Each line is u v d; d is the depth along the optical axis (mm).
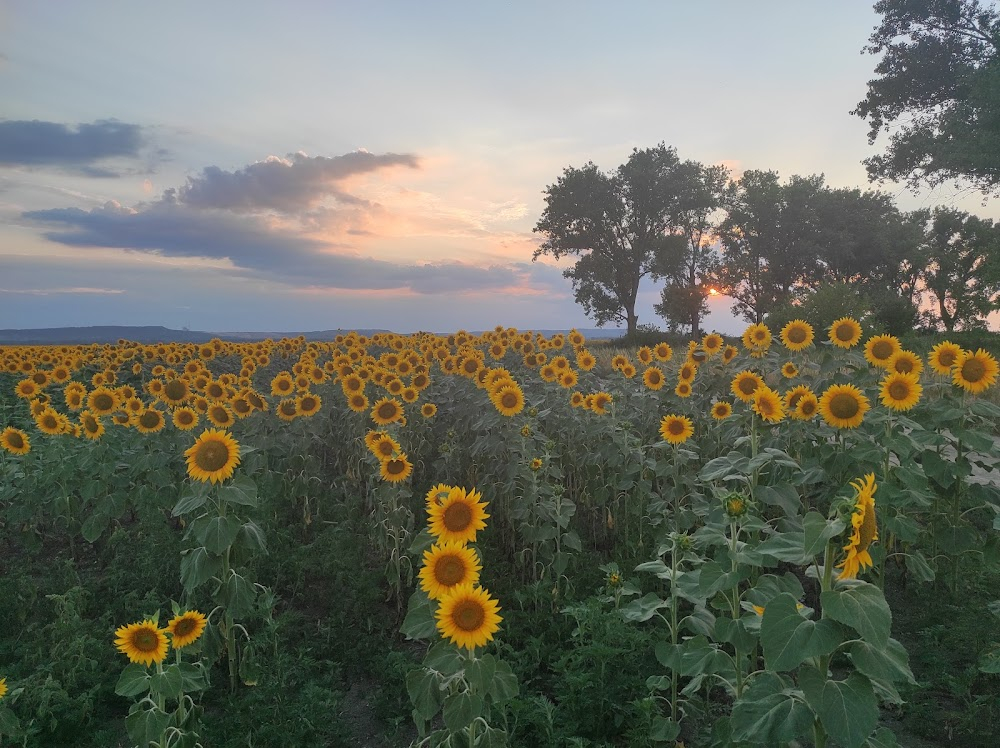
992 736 4785
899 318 49219
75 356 20281
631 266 66562
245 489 5582
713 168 68312
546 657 5883
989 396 15867
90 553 8547
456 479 10602
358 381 11672
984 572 6441
